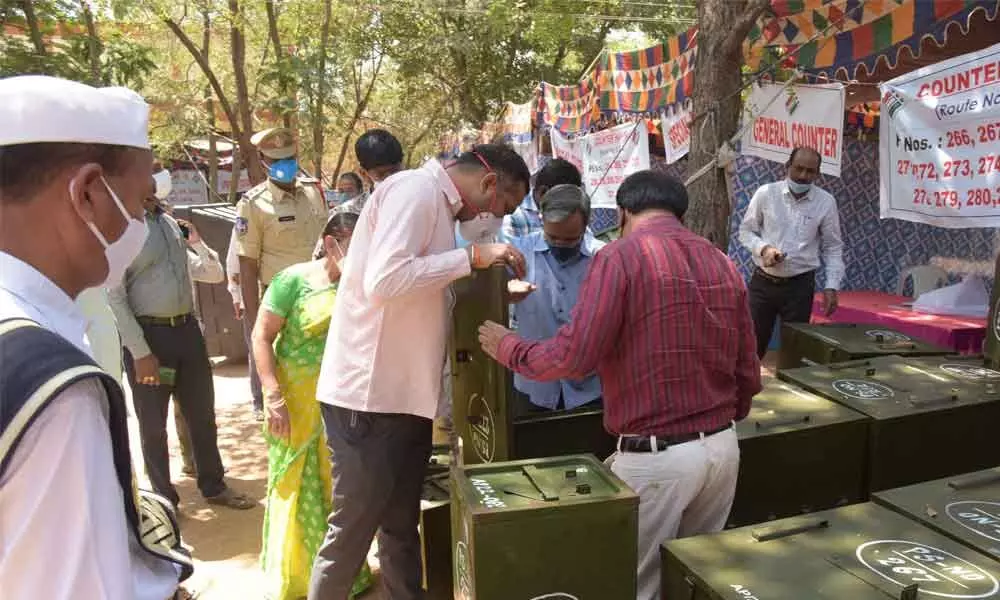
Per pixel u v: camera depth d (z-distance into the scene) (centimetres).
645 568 221
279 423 290
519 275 229
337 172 1595
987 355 341
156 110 1539
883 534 192
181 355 383
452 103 1864
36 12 753
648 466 217
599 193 683
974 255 743
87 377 80
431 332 230
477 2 1614
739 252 738
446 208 228
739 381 239
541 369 215
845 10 445
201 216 732
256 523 391
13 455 74
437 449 331
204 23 1157
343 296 236
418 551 257
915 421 275
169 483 384
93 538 78
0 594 76
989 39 462
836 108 430
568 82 1777
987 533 189
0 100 85
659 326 214
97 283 97
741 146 497
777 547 186
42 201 87
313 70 1142
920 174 366
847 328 407
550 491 191
